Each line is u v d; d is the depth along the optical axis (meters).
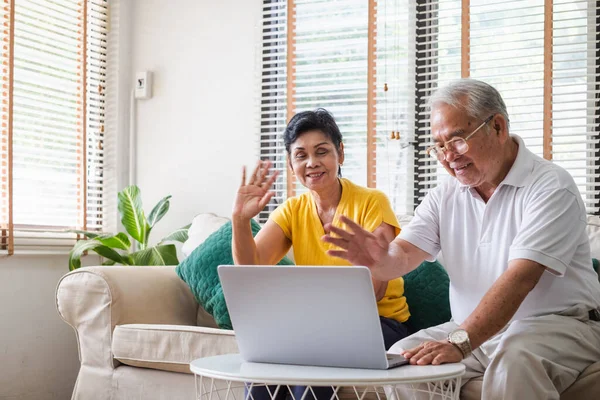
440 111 1.83
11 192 3.19
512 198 1.88
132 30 3.82
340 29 3.41
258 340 1.57
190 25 3.71
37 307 3.29
